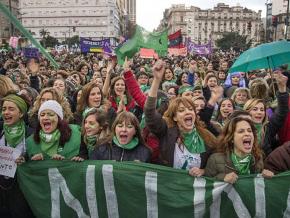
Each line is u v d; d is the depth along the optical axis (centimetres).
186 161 390
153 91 396
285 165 390
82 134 424
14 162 405
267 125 466
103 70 1126
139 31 1005
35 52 1535
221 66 1389
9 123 405
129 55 929
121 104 609
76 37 8925
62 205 404
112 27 12619
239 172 372
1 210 423
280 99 454
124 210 392
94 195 396
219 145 379
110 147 406
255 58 502
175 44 2177
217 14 15412
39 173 406
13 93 432
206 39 14862
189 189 378
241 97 629
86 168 396
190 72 1047
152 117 396
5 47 3306
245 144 366
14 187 415
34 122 457
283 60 555
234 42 9181
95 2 12562
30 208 420
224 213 375
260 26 13150
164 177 383
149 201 386
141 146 405
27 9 12662
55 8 12600
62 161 402
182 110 388
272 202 371
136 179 387
